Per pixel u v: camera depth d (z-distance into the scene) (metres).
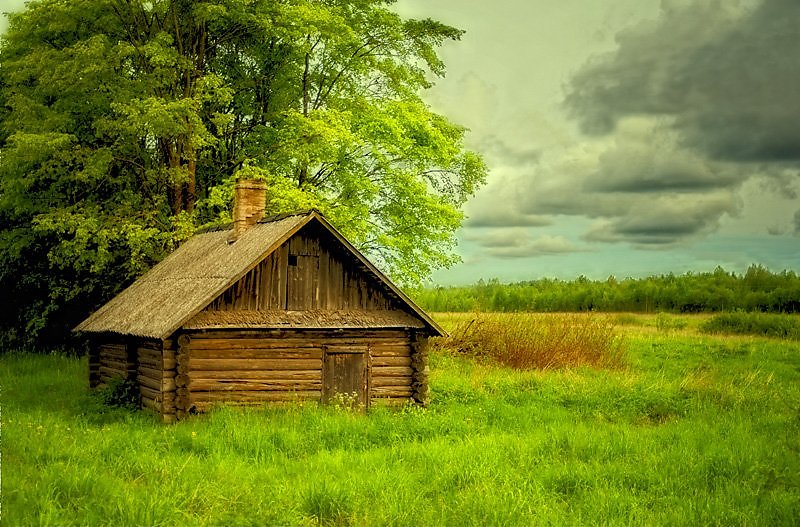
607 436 17.45
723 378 26.91
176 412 20.03
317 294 21.69
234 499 12.16
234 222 24.92
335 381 21.75
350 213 32.53
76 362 32.34
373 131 34.16
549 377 25.94
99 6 30.56
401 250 34.50
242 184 24.48
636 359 32.56
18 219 34.97
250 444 16.20
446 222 34.94
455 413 20.67
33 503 10.91
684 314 75.25
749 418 20.16
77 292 33.69
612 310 83.69
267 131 34.59
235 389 20.81
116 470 13.62
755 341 40.84
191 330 20.22
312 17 31.73
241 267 20.59
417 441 17.47
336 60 35.66
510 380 25.25
